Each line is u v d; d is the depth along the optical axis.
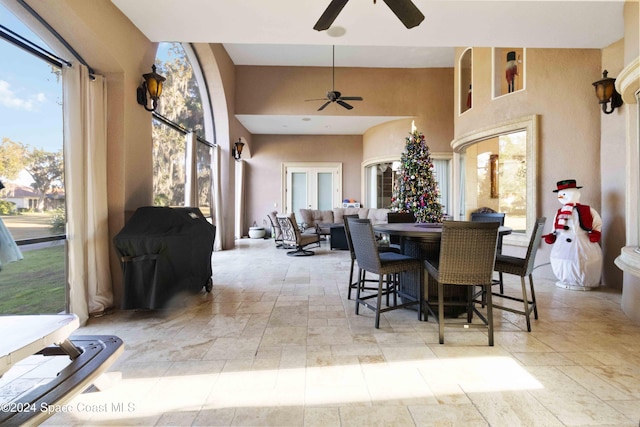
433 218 5.63
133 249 2.56
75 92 2.43
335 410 1.45
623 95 2.60
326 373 1.75
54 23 2.28
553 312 2.72
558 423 1.34
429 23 2.88
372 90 7.03
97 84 2.66
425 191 5.70
